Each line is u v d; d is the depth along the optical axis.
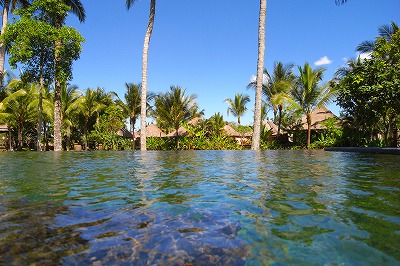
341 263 1.31
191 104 28.36
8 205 2.40
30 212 2.18
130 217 2.05
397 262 1.30
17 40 13.95
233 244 1.55
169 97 27.64
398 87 11.39
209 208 2.29
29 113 23.52
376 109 13.65
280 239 1.61
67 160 7.45
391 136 17.28
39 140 15.05
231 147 25.53
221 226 1.84
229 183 3.53
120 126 28.58
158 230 1.77
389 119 16.98
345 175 4.18
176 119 26.20
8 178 3.97
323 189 3.06
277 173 4.48
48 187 3.25
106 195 2.81
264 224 1.88
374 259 1.34
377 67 12.40
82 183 3.54
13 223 1.91
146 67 15.38
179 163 6.47
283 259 1.36
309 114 22.20
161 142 26.56
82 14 17.84
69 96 26.80
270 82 25.66
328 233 1.69
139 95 29.80
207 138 26.67
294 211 2.18
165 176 4.22
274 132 28.66
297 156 8.93
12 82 22.52
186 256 1.41
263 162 6.63
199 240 1.60
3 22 17.05
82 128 31.47
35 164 6.22
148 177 4.12
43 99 22.62
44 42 14.59
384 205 2.33
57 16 15.40
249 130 31.92
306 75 21.91
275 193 2.88
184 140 25.75
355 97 14.09
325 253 1.42
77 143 32.28
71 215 2.10
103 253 1.44
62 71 15.27
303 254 1.41
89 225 1.87
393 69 11.85
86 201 2.55
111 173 4.58
